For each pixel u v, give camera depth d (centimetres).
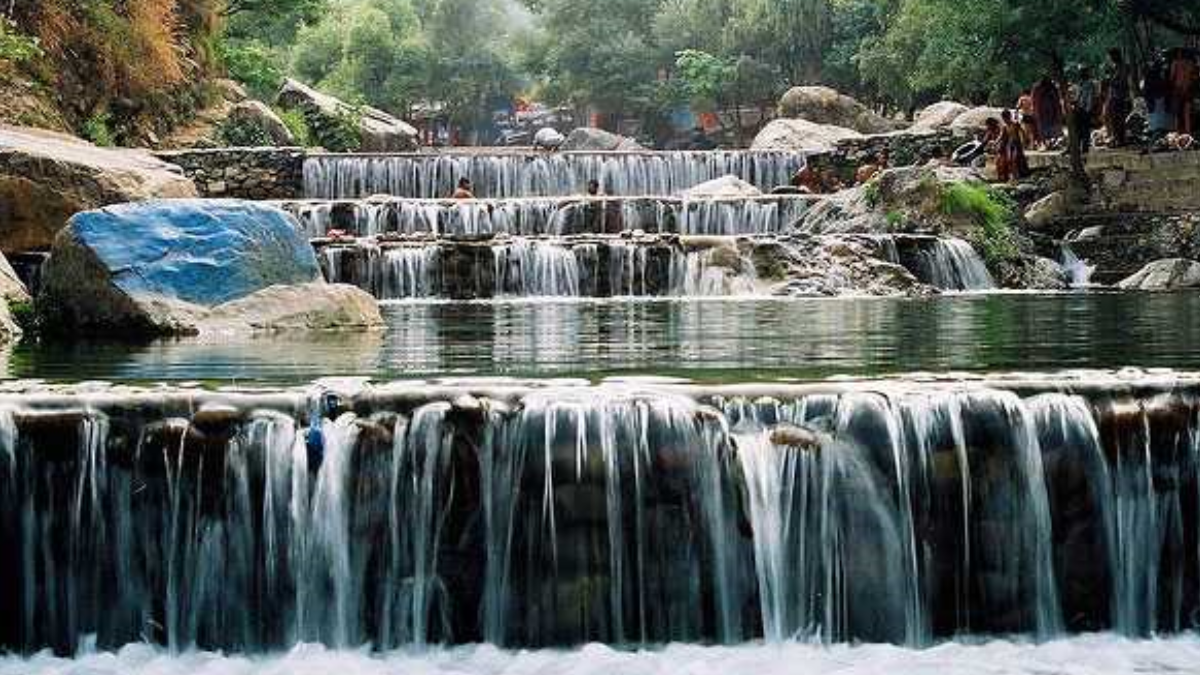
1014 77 2608
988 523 665
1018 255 2117
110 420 661
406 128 4088
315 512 656
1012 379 711
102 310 1187
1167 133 2498
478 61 7606
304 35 7581
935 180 2186
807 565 659
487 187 2920
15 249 1631
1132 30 2638
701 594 655
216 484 656
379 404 667
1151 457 676
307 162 2844
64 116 2578
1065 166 2473
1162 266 2086
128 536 655
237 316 1216
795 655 638
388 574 655
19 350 1019
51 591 653
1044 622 666
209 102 3262
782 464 659
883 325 1241
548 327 1267
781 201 2319
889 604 660
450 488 656
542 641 651
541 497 654
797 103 4397
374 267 1881
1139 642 658
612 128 7038
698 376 786
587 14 6669
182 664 634
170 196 1755
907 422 666
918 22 4016
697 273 1928
